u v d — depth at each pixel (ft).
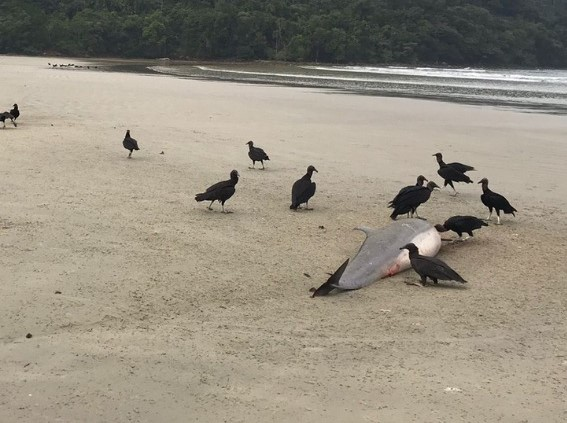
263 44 401.70
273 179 52.85
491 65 438.81
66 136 67.87
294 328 25.02
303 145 69.87
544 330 25.66
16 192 43.39
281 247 35.32
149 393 19.65
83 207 40.63
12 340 22.72
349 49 393.91
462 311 27.40
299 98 128.47
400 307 27.68
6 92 112.78
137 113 91.81
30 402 18.86
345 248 35.60
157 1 430.61
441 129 86.58
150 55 398.42
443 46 423.64
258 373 21.15
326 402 19.45
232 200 45.47
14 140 63.67
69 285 27.81
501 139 78.13
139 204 42.45
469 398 19.97
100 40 387.55
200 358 22.02
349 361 22.27
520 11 501.15
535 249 36.63
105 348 22.41
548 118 101.86
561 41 478.18
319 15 417.90
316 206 44.70
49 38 373.61
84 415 18.34
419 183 44.29
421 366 22.09
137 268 30.53
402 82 203.92
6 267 29.43
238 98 122.31
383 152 67.26
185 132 75.36
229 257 33.14
